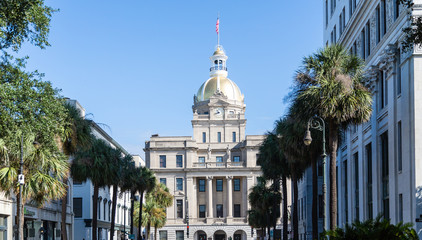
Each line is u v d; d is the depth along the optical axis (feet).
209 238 362.74
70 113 119.24
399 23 100.27
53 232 174.09
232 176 367.45
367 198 127.34
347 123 99.45
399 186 101.50
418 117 94.38
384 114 111.86
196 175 368.07
